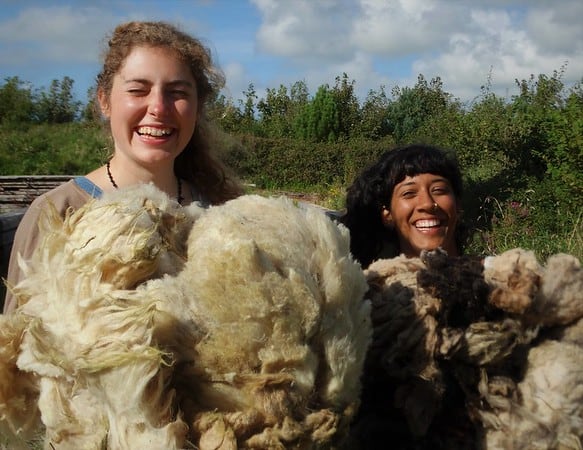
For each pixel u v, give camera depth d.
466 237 3.70
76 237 1.53
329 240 1.64
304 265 1.57
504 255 1.99
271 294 1.47
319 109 28.39
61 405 1.46
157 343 1.42
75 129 24.05
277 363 1.46
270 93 31.91
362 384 1.80
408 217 3.20
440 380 1.88
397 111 30.12
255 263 1.49
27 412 1.58
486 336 1.86
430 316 1.88
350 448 1.87
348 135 28.66
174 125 2.69
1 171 21.16
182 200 2.93
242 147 4.87
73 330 1.44
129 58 2.65
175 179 2.99
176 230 1.63
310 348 1.53
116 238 1.49
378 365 1.91
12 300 2.07
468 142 15.06
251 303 1.46
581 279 1.94
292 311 1.49
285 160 22.53
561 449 1.83
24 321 1.51
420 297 1.91
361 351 1.64
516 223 9.95
